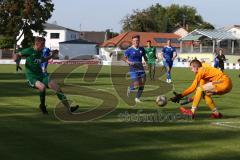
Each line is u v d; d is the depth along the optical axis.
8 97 18.02
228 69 60.31
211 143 9.50
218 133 10.65
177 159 8.12
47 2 83.44
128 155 8.34
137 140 9.70
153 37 103.00
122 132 10.61
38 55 13.36
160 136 10.19
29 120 12.20
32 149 8.77
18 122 11.85
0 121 11.98
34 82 13.25
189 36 82.44
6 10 82.31
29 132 10.47
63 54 100.94
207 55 78.44
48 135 10.16
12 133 10.32
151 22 127.94
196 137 10.11
